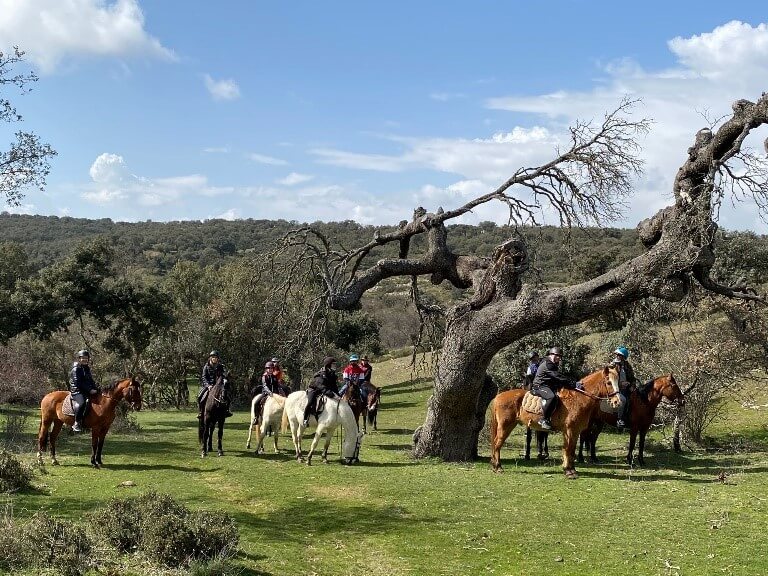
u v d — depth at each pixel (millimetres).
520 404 15336
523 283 17969
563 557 9281
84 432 22969
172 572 7609
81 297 34656
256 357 40594
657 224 16016
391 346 62031
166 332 39875
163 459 17312
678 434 18719
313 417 17859
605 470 15555
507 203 17266
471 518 11305
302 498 12742
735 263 24219
